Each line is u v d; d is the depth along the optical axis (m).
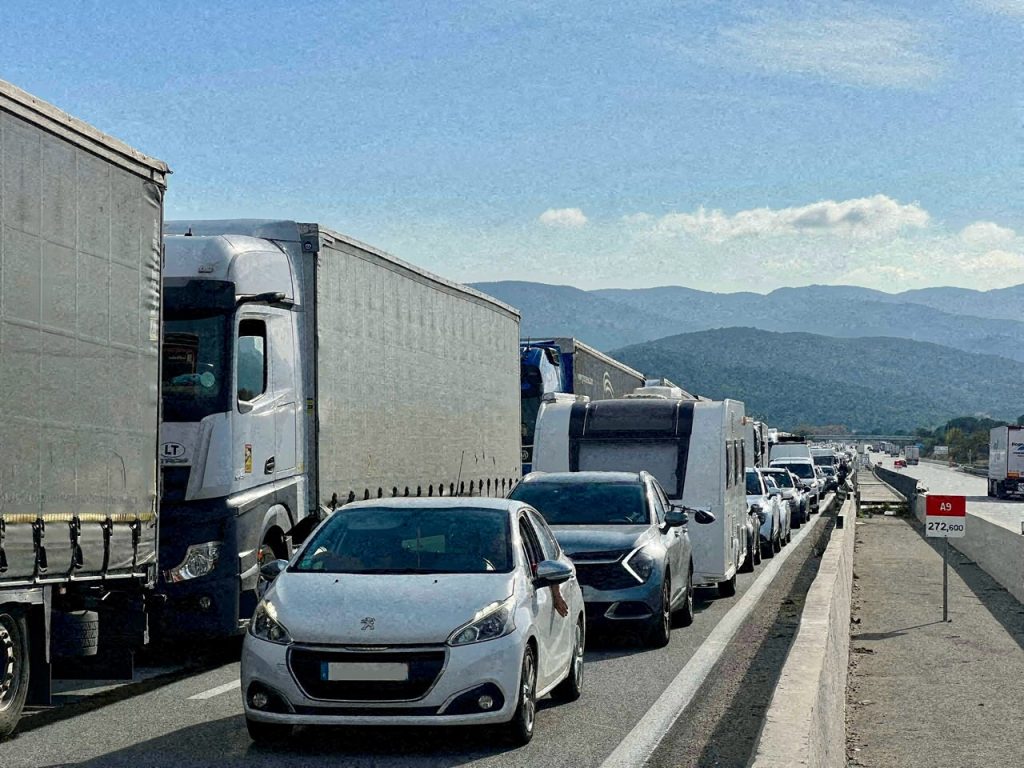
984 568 25.33
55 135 9.34
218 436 12.95
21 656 9.29
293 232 14.88
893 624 17.12
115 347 10.30
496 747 9.09
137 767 8.45
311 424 14.90
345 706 8.59
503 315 24.61
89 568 9.84
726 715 10.34
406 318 18.42
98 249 10.03
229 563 12.95
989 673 13.03
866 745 9.72
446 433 20.52
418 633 8.70
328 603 8.97
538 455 19.48
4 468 8.67
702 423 19.20
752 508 26.02
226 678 12.44
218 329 13.13
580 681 11.28
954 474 144.62
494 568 9.66
